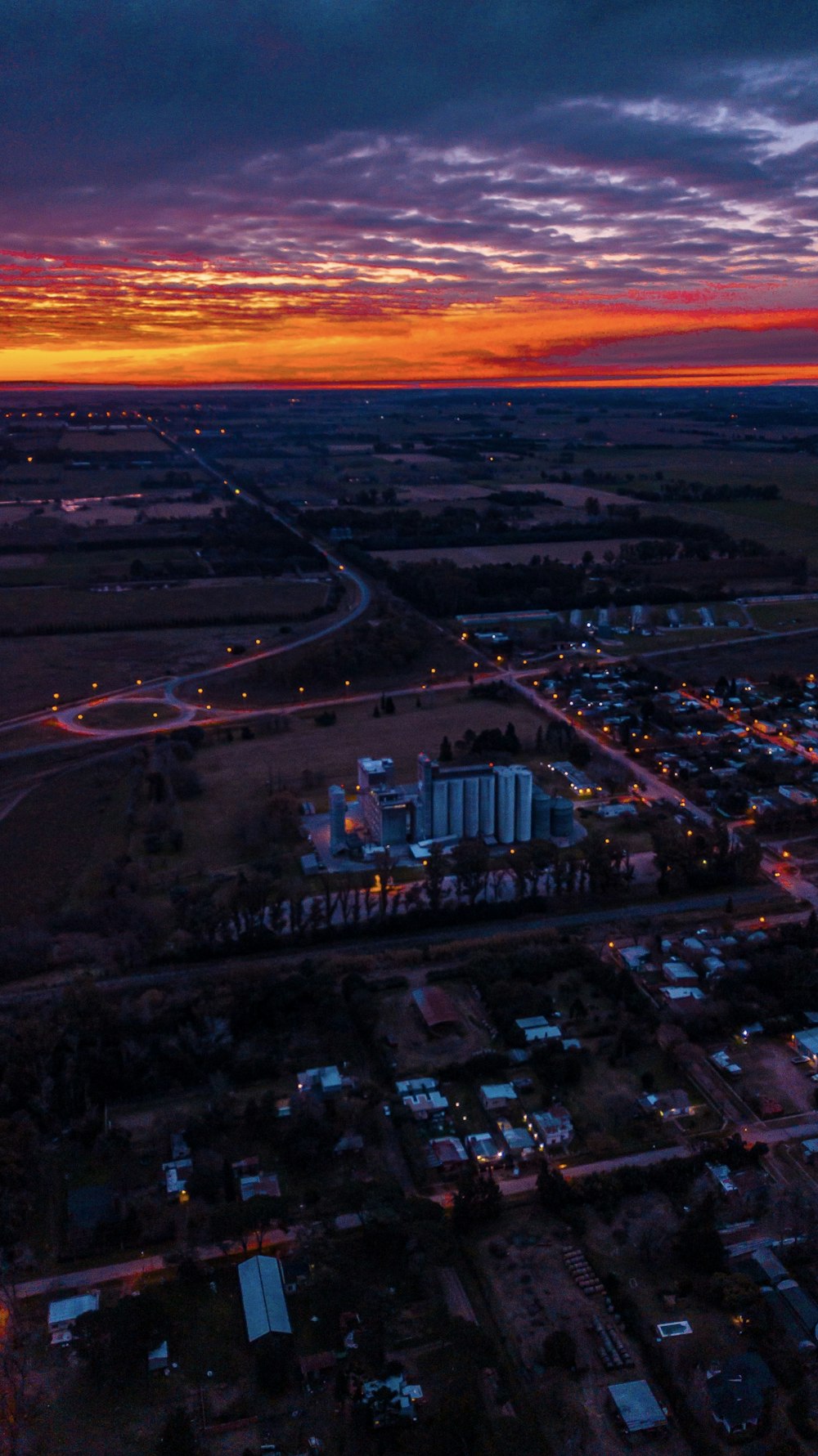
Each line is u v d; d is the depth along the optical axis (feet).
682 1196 418.72
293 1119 452.76
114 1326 351.46
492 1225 407.23
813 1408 329.72
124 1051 494.18
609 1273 382.01
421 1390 335.67
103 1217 406.62
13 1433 325.42
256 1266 382.22
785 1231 401.49
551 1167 435.12
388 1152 447.01
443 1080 488.44
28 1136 441.27
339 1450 320.09
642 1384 336.29
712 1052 507.71
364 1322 356.38
